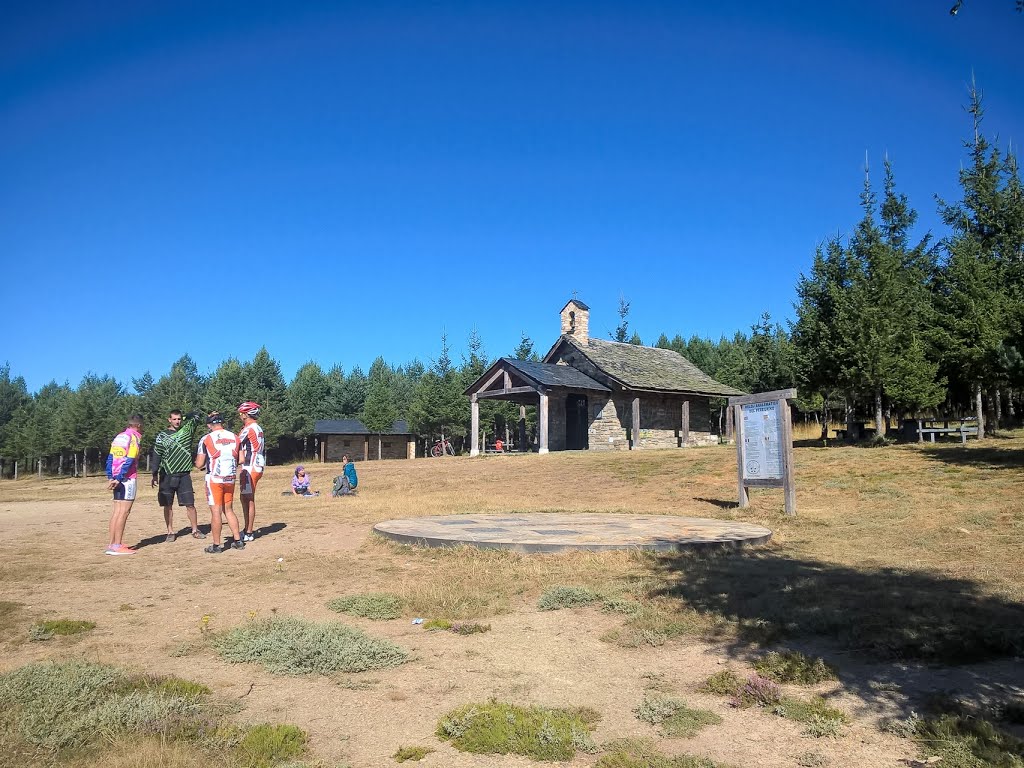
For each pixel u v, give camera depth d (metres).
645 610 6.15
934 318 21.84
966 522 10.12
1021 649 4.78
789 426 12.17
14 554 9.27
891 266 21.78
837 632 5.36
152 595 7.03
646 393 31.75
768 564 7.96
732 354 56.56
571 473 20.64
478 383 31.91
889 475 14.87
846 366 21.81
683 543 8.73
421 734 3.78
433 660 5.07
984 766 3.23
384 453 60.47
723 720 3.92
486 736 3.63
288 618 5.97
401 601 6.68
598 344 34.84
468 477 21.89
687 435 33.00
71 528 12.03
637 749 3.54
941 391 21.22
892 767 3.32
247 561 8.73
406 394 78.81
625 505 14.70
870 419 33.09
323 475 26.92
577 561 8.22
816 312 23.33
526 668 4.89
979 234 26.84
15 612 6.27
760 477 12.60
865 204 25.14
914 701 4.08
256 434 10.40
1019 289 20.92
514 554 8.60
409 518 12.32
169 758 3.28
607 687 4.51
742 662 4.87
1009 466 14.20
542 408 28.70
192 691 4.23
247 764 3.31
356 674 4.76
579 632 5.75
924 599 6.07
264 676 4.68
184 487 10.46
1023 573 7.18
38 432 65.31
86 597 6.92
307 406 69.81
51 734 3.51
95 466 69.94
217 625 5.89
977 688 4.21
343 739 3.69
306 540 10.33
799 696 4.22
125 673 4.54
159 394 64.12
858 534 10.05
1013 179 26.38
